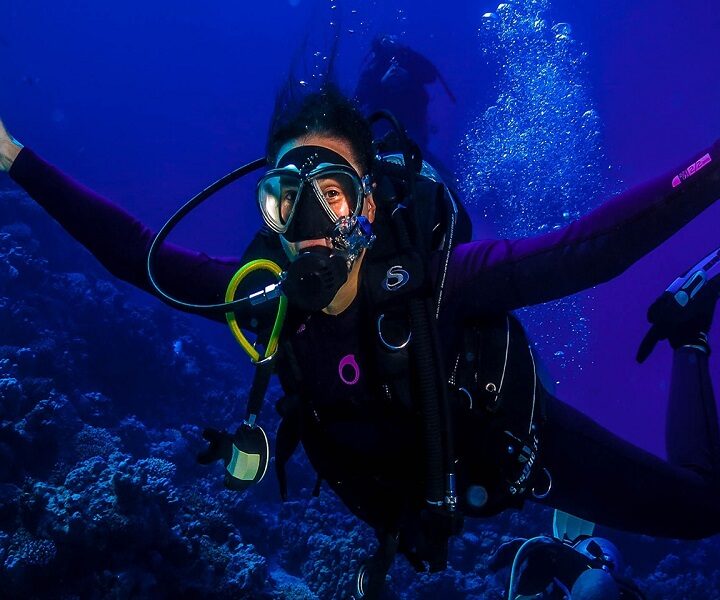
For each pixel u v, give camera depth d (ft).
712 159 4.55
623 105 135.44
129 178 148.36
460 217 6.40
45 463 18.45
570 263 4.98
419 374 5.38
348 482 6.48
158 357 29.22
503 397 5.94
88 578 15.34
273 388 35.94
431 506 5.54
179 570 16.80
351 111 5.65
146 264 6.41
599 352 80.48
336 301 5.68
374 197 5.77
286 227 5.29
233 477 6.01
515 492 6.18
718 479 7.61
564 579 11.04
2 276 26.45
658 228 4.69
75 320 27.84
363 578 6.58
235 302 5.62
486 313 5.93
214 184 6.24
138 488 15.84
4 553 14.99
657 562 26.89
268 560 21.72
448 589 21.50
